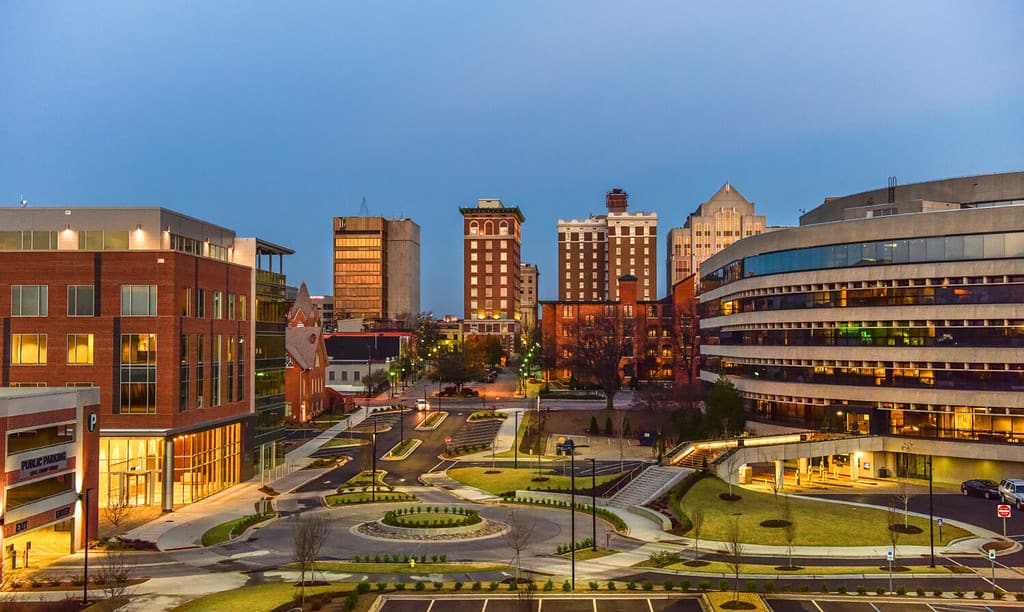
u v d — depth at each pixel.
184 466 62.53
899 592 36.78
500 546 48.97
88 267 60.00
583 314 152.00
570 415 109.94
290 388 112.50
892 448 72.06
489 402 128.25
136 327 59.81
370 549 48.34
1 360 59.97
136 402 59.81
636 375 147.62
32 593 38.44
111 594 35.22
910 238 72.06
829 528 51.19
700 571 41.91
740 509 56.03
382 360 157.00
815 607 34.81
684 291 134.50
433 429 104.25
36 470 44.81
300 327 119.12
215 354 67.38
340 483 72.56
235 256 76.00
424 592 37.78
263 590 38.12
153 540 50.59
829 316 77.12
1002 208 67.62
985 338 68.38
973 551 46.12
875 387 74.00
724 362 95.81
